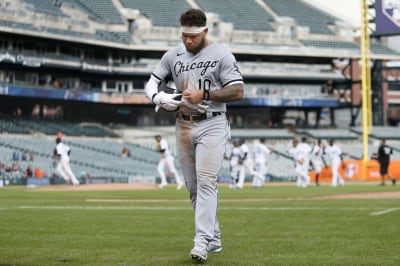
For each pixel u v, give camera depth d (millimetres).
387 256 6879
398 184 36906
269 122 63844
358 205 15805
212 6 64875
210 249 7086
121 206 15883
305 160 34625
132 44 57812
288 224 10719
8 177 40812
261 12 66000
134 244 8031
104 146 54875
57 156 34719
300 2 69688
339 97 64125
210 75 6699
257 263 6348
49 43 53375
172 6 63531
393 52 64312
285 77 62125
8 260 6574
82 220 11547
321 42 64125
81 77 57531
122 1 62125
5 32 48938
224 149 6820
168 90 6895
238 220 11531
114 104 59594
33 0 53062
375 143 59969
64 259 6652
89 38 54562
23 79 53375
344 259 6641
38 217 12203
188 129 6812
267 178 50406
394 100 70938
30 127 52031
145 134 59312
